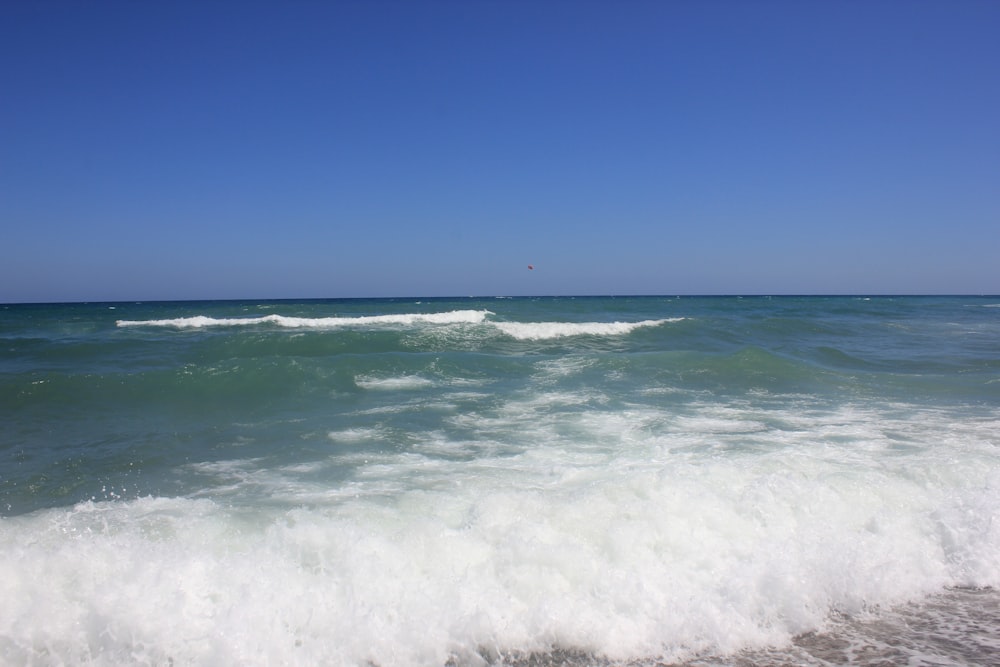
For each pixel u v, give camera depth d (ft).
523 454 22.95
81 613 11.59
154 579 12.34
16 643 10.98
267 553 13.69
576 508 16.20
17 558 12.59
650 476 18.49
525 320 86.84
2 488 18.94
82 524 15.26
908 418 29.45
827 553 14.94
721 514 16.43
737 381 37.91
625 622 12.52
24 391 30.78
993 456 22.93
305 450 23.27
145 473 20.47
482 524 15.49
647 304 156.56
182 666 11.02
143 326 76.89
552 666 11.59
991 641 12.46
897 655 11.94
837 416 29.76
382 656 11.58
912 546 15.81
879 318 105.60
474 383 36.50
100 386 32.27
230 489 18.83
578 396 33.42
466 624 12.19
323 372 36.60
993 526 16.47
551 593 13.19
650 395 33.94
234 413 29.14
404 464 21.57
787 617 13.05
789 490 17.83
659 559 14.57
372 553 13.76
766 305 167.22
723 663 11.72
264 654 11.30
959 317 110.63
